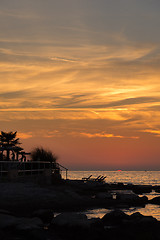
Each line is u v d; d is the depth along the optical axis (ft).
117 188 144.56
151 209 77.87
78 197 81.10
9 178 86.53
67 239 39.86
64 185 107.45
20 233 38.32
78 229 43.32
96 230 43.29
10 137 162.20
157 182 377.71
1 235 36.78
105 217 53.88
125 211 71.26
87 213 65.82
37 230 38.86
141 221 49.24
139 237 41.73
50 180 103.50
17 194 72.08
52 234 41.24
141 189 142.31
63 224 43.93
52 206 69.26
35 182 96.43
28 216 55.72
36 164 109.40
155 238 41.60
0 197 68.18
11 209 61.72
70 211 66.85
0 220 40.70
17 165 100.99
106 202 81.35
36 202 69.31
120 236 42.34
